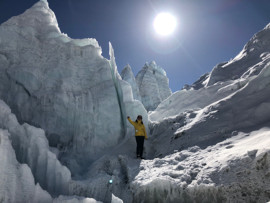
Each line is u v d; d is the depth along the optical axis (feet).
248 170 12.39
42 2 35.06
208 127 20.80
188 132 21.84
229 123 19.69
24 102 25.58
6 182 10.99
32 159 14.99
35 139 15.49
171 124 26.43
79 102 26.55
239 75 36.27
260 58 35.47
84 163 22.53
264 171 11.88
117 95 29.96
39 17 32.50
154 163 18.28
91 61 30.42
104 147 24.86
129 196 15.58
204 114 23.53
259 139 14.47
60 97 25.94
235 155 13.87
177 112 32.37
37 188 11.75
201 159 16.37
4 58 26.63
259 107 18.47
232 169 13.02
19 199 11.23
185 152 18.76
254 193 11.75
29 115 25.29
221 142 17.69
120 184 16.92
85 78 28.76
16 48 27.73
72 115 26.02
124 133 26.68
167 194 14.32
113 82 29.66
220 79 39.40
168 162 17.94
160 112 34.99
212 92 31.27
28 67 26.58
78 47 30.63
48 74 27.45
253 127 17.38
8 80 26.12
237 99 22.04
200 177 13.97
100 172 19.26
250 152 13.00
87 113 26.12
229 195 12.37
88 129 25.43
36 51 28.45
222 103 23.12
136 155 22.35
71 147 24.70
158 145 23.89
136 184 15.30
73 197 11.87
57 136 24.85
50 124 25.04
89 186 15.44
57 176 14.71
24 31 29.12
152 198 14.53
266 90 20.27
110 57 33.73
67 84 27.12
